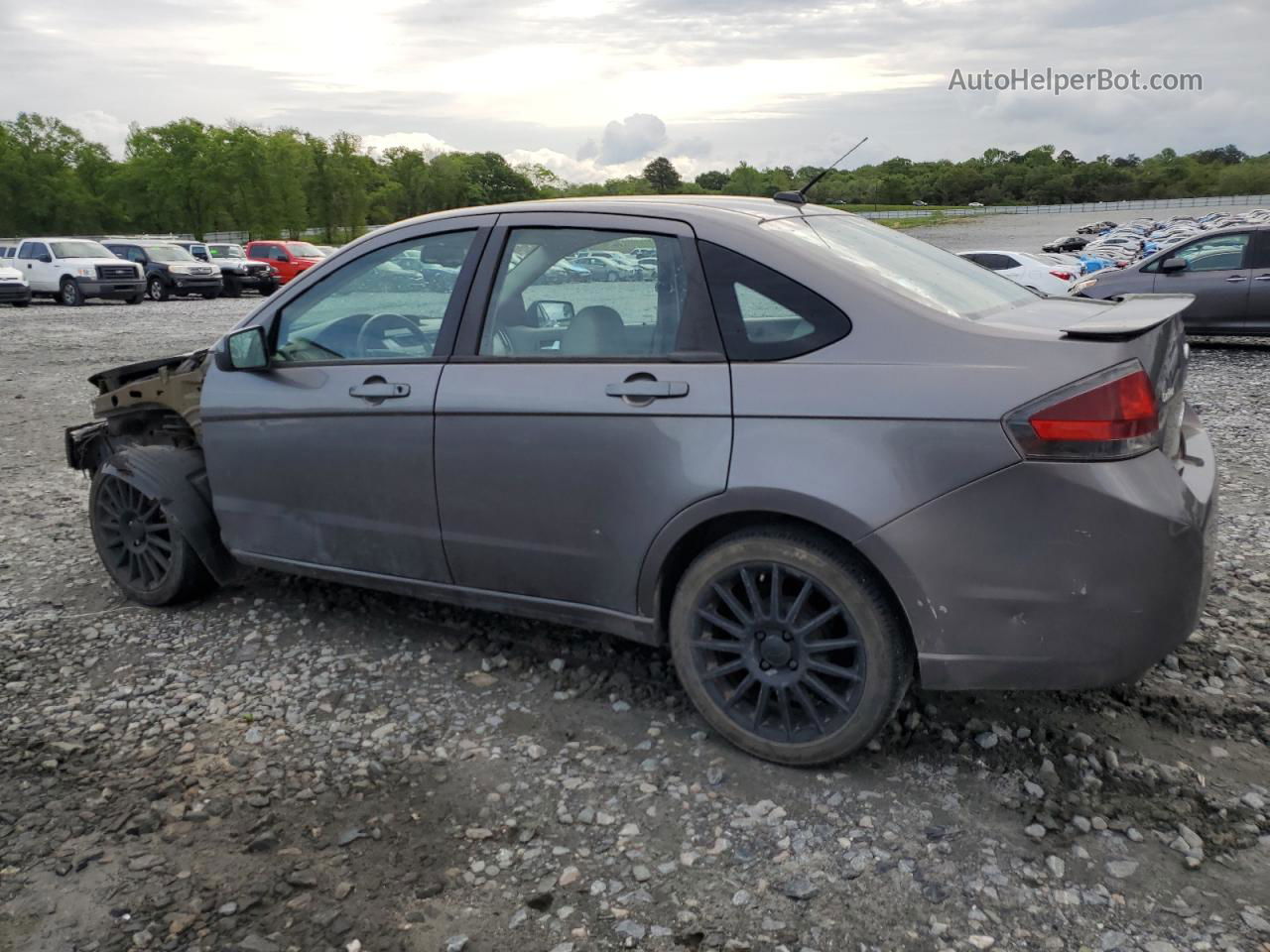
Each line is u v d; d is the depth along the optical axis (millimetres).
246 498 4000
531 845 2701
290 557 3963
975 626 2693
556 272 3297
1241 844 2625
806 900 2457
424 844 2717
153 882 2580
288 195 76812
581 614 3336
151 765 3148
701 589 3059
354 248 3775
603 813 2836
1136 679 2680
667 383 2980
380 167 126125
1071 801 2822
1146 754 3061
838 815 2795
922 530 2670
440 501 3467
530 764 3105
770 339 2904
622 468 3066
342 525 3750
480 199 138750
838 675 2900
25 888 2568
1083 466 2541
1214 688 3449
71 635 4176
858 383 2748
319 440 3701
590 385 3109
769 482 2811
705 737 3236
